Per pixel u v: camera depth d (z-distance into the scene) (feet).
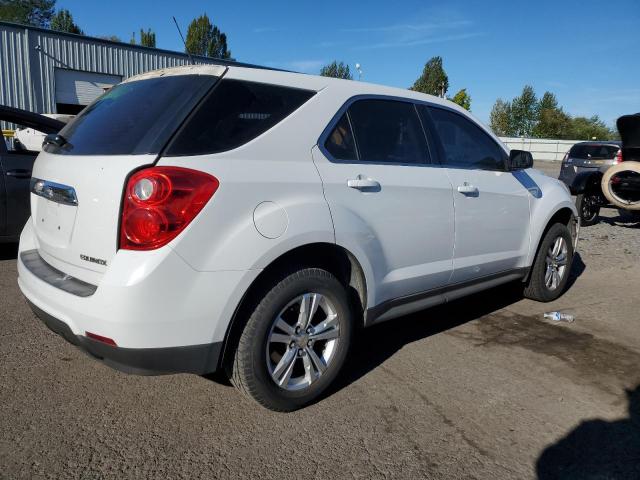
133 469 8.16
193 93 9.04
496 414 10.21
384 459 8.68
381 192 10.83
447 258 12.61
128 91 10.37
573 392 11.19
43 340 12.71
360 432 9.41
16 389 10.37
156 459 8.42
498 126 213.87
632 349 13.60
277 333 9.45
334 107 10.62
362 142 11.03
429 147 12.54
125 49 81.82
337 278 10.81
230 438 9.07
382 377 11.57
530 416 10.18
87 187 8.57
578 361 12.75
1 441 8.67
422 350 13.14
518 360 12.69
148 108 9.23
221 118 9.01
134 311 7.81
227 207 8.41
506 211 14.32
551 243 16.71
